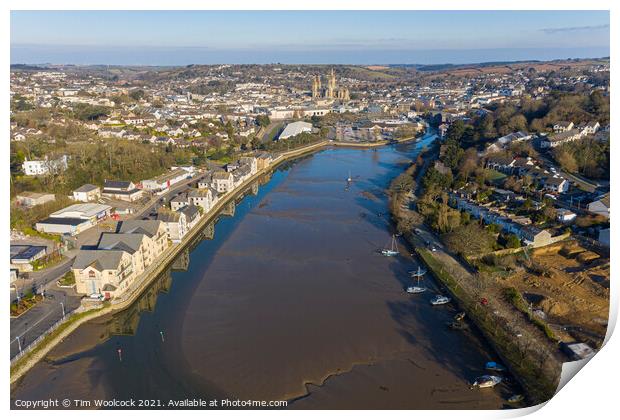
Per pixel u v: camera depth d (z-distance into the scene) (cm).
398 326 10056
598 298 10412
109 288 10769
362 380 8319
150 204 18162
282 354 9106
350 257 13750
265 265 13212
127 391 8075
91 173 19375
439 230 14938
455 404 7625
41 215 15388
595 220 14012
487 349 9188
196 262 13588
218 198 18875
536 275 11725
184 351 9231
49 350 9162
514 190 17612
